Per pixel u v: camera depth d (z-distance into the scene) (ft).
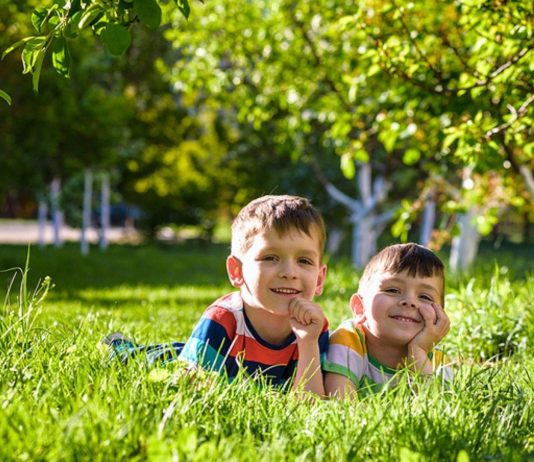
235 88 46.68
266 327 12.98
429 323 12.99
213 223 129.70
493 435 9.98
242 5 44.73
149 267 77.05
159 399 10.09
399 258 13.12
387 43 22.31
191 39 46.62
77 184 103.14
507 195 35.45
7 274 60.39
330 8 36.83
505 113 24.30
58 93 71.26
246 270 12.71
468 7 20.57
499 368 13.99
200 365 11.84
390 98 29.48
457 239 55.36
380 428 9.95
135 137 111.04
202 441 9.30
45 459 8.23
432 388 11.37
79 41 69.77
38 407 9.65
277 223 12.43
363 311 13.65
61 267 69.46
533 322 19.70
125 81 100.42
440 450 9.40
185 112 112.88
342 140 33.27
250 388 11.16
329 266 51.11
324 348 13.26
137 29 96.27
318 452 8.98
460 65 24.97
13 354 11.94
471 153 21.93
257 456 8.64
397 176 72.54
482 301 21.30
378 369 13.26
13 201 210.18
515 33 19.60
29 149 80.02
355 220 74.79
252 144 90.84
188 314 28.68
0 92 11.69
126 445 8.64
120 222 204.85
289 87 41.73
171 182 124.67
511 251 105.29
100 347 13.03
